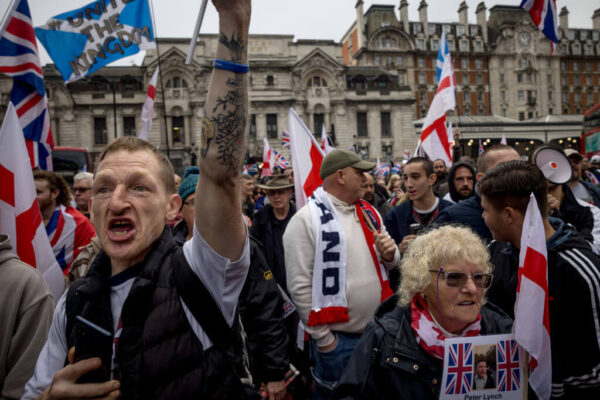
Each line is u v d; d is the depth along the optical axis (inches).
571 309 68.2
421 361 58.6
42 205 135.1
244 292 102.1
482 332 64.4
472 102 2304.4
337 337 99.7
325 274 100.0
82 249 115.0
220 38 43.6
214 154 43.3
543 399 61.5
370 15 2269.9
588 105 2516.0
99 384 42.4
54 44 173.9
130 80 1648.6
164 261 50.7
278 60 1765.5
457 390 56.7
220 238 45.4
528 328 60.1
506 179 73.4
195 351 46.4
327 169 110.3
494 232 77.9
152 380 44.4
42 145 153.6
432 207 148.3
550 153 94.3
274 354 99.8
